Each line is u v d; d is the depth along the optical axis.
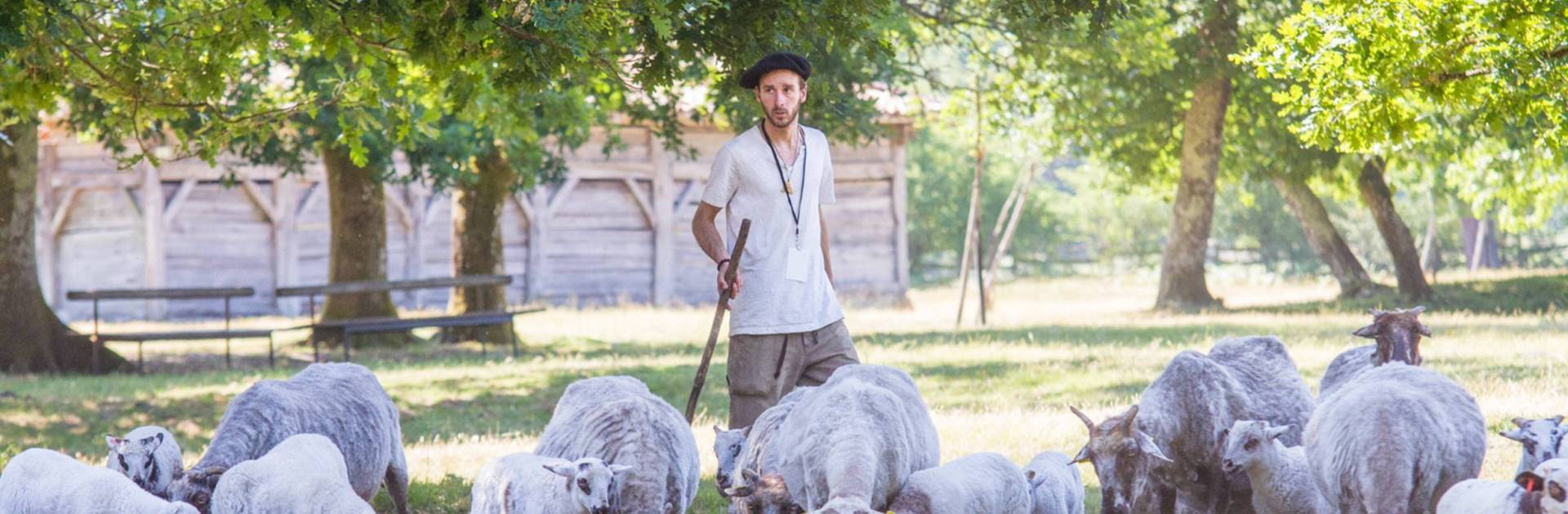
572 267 37.00
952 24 24.28
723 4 9.02
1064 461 7.76
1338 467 6.68
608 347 24.14
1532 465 6.77
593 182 37.31
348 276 24.48
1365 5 9.80
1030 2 10.34
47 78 10.98
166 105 11.68
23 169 20.78
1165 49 26.06
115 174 34.12
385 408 8.51
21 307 20.64
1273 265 57.09
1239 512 7.97
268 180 34.97
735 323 7.68
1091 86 28.59
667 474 6.91
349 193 24.45
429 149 21.55
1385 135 10.26
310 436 7.24
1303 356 16.69
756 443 6.88
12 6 8.54
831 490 5.86
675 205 37.88
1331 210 55.91
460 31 8.31
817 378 7.81
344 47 10.58
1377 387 6.75
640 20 9.11
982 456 6.61
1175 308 29.73
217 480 7.12
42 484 7.11
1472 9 9.55
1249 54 10.53
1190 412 7.64
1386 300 29.22
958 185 60.09
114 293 20.67
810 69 7.59
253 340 26.64
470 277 22.52
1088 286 52.91
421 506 9.50
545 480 6.50
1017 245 60.41
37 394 16.64
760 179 7.53
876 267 38.38
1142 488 6.72
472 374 18.59
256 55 13.26
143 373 20.81
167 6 11.24
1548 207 28.38
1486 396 12.40
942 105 34.44
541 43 8.49
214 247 34.38
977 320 29.16
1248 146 30.61
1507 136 25.75
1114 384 15.00
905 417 6.41
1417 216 57.44
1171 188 34.00
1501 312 26.47
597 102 21.86
